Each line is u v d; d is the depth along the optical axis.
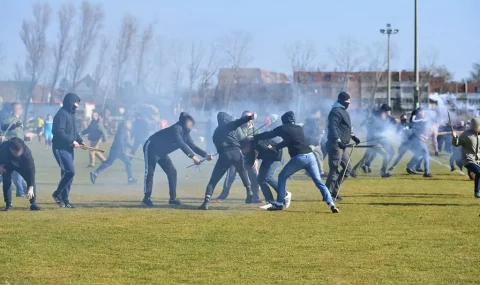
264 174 15.17
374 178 23.52
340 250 10.23
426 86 77.50
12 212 14.10
